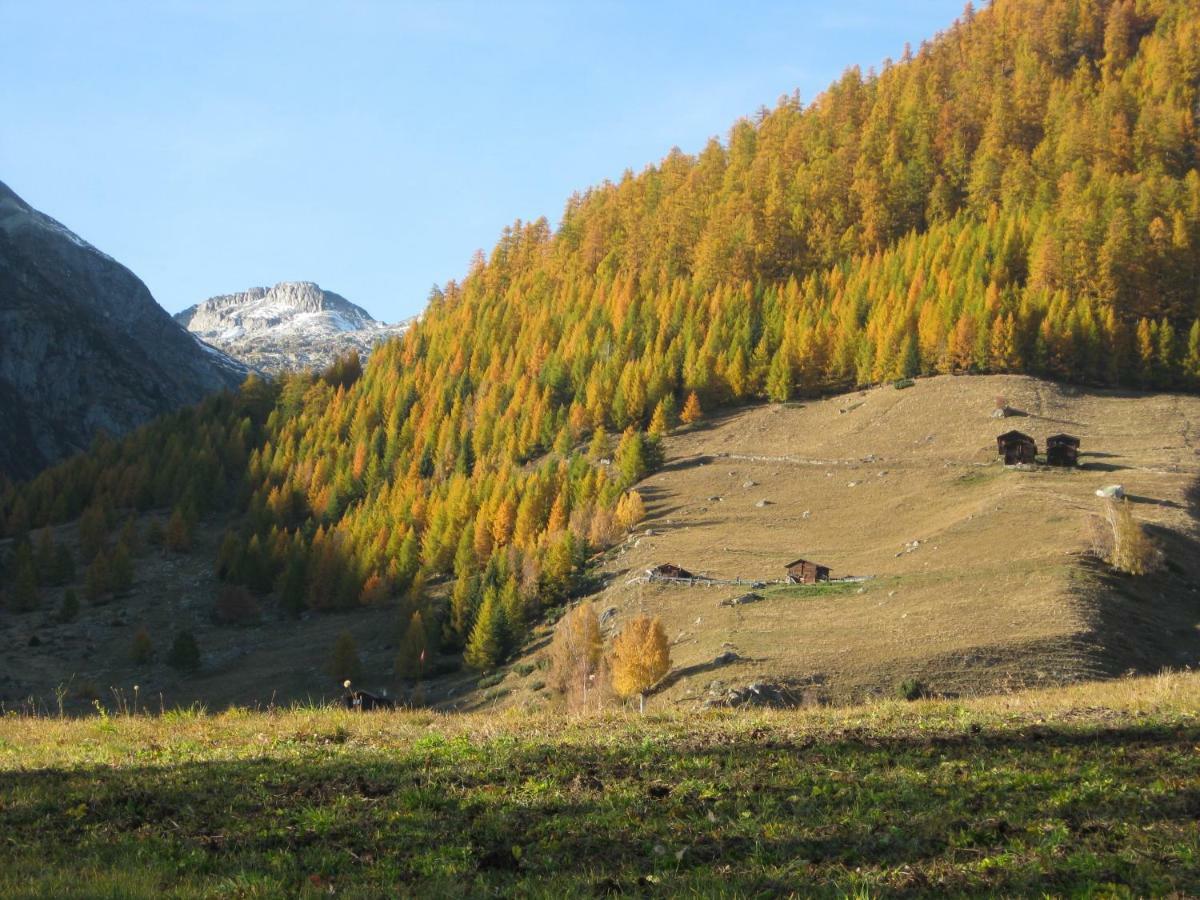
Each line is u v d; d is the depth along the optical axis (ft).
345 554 446.60
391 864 43.34
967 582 251.39
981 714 70.69
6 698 328.29
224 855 45.16
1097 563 247.29
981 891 37.68
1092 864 39.37
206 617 434.30
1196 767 52.70
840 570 303.48
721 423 518.37
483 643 322.75
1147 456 375.45
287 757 64.75
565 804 50.85
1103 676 182.70
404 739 71.61
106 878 40.81
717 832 45.34
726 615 266.77
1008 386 472.85
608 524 389.60
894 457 421.18
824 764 56.65
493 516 440.86
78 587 471.62
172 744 71.61
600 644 251.39
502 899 39.01
